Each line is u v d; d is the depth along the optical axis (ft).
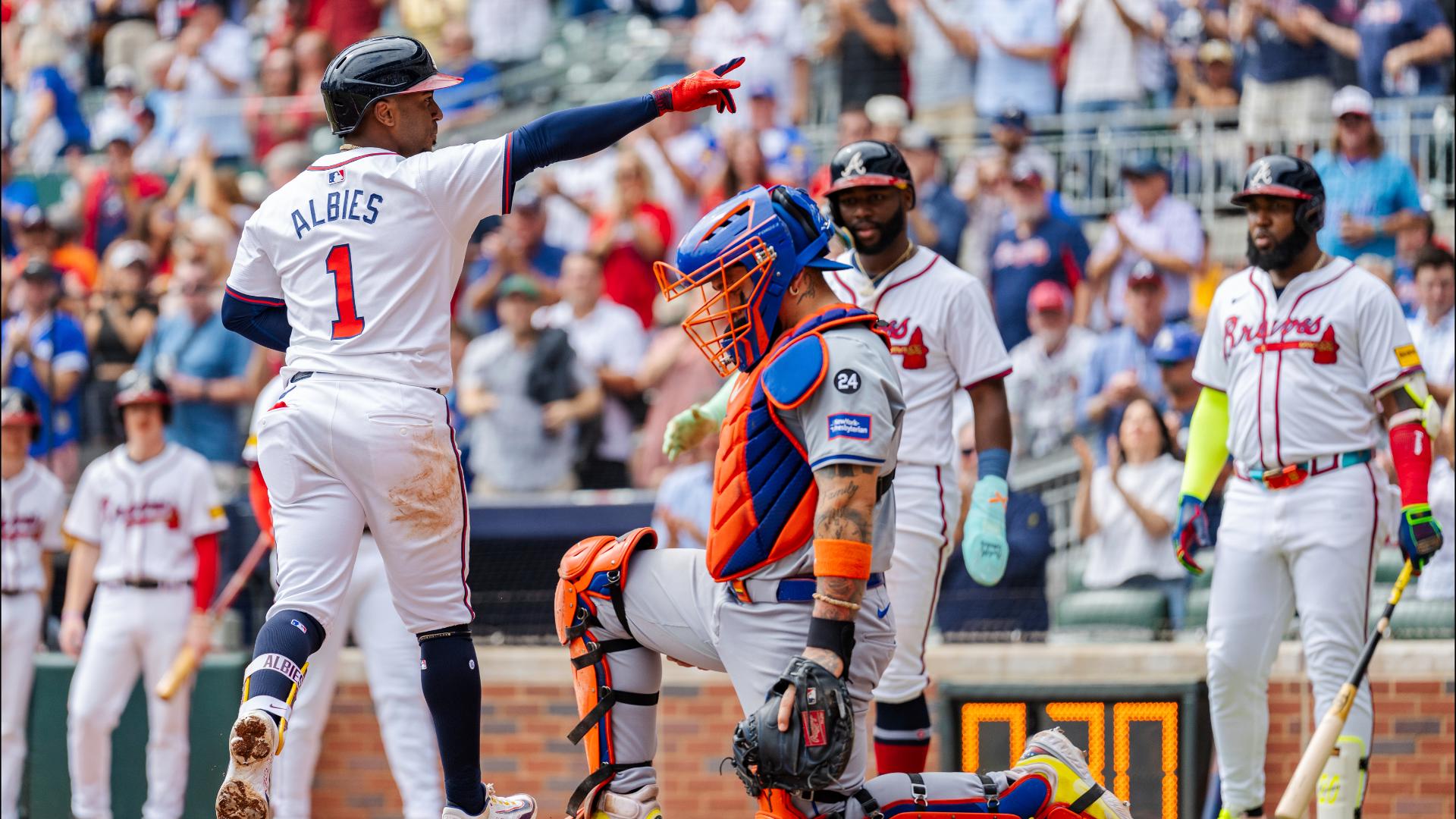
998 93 112.78
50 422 105.19
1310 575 60.08
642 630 46.29
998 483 58.03
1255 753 61.98
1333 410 60.34
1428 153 98.78
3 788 91.61
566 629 47.42
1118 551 88.12
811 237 43.01
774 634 42.42
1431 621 81.92
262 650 43.96
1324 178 97.19
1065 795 44.70
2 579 92.22
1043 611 88.58
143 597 87.81
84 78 142.92
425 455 45.32
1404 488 57.31
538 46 132.16
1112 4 110.42
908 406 58.85
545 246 113.70
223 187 121.08
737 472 42.39
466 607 47.32
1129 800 72.90
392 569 46.14
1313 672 60.34
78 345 107.96
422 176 45.57
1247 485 62.13
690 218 115.44
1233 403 62.44
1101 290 101.91
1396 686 80.59
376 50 46.34
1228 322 63.10
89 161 126.00
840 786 43.55
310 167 46.93
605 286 111.24
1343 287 60.64
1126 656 82.48
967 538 57.21
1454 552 81.92
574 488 102.58
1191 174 106.93
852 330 41.96
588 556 46.93
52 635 101.65
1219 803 68.33
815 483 41.86
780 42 117.19
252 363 107.04
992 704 74.84
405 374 45.34
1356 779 59.26
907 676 58.03
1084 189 109.60
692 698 88.43
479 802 47.57
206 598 87.35
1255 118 104.42
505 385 102.37
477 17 132.36
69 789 93.91
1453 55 101.24
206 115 124.67
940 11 113.91
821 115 116.37
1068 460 94.94
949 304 58.65
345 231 45.42
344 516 45.44
